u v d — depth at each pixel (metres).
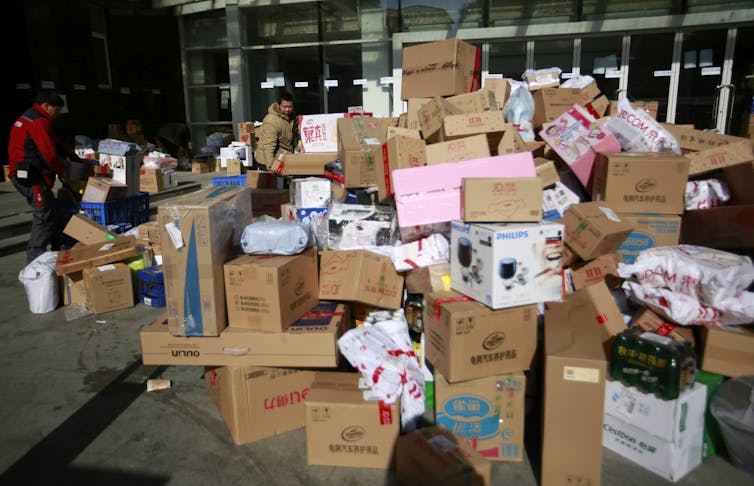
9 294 4.64
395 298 2.83
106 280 4.17
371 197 3.32
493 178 2.36
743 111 7.75
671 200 2.88
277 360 2.45
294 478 2.24
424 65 3.77
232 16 10.54
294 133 5.64
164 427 2.63
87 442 2.51
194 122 12.54
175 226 2.35
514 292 2.23
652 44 8.02
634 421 2.25
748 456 2.15
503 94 4.01
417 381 2.49
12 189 9.16
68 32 11.12
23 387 3.02
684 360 2.13
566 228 2.76
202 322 2.42
